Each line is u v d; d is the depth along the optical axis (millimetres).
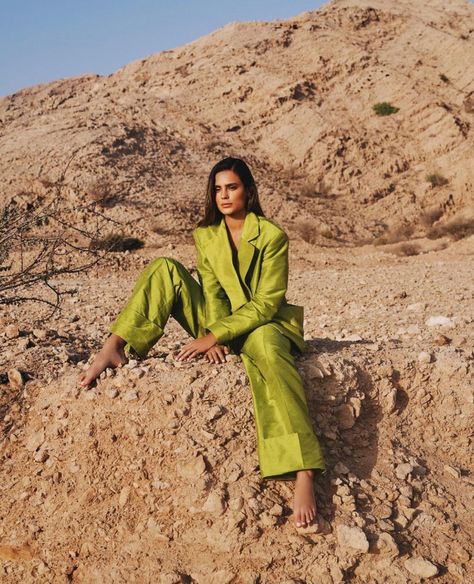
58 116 34562
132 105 36094
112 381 3979
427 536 3533
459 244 21406
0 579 3654
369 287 10414
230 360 4020
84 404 3977
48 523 3732
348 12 42750
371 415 4137
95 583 3457
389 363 4234
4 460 4039
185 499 3562
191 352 3932
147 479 3684
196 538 3467
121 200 25016
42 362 4766
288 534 3432
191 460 3631
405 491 3711
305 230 26453
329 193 32062
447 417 4207
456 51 38500
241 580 3314
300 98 36812
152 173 29031
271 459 3504
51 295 9562
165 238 22922
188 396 3799
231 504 3488
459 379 4270
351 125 35156
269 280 3994
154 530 3527
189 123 35688
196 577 3350
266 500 3525
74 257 16359
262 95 37031
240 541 3398
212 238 4133
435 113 34375
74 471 3830
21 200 25641
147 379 3910
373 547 3391
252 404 3809
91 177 26812
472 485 3902
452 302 8523
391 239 26531
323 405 3971
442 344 5410
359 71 37812
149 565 3432
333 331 7277
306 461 3449
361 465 3852
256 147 35125
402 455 3951
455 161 32031
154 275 4137
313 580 3299
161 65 41594
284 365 3717
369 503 3629
